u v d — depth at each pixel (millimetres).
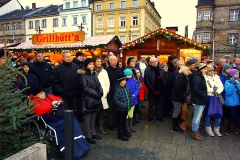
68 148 2645
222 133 4965
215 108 4555
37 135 3506
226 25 27359
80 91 4438
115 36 12289
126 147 4047
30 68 5258
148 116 6156
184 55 10648
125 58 11125
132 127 5309
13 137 2736
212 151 3943
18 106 2783
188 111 5168
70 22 38844
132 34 36469
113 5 37281
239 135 4840
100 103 4203
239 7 26625
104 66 5754
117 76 4828
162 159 3580
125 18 36656
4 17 44406
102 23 37875
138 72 5621
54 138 3523
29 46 12711
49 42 11172
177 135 4766
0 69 2697
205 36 28188
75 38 10461
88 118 4180
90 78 4090
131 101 4465
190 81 4688
